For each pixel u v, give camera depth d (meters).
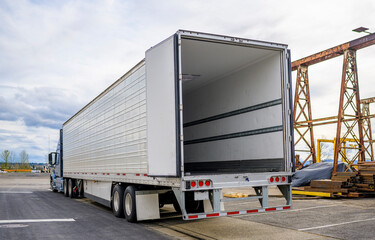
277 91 7.70
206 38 6.82
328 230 7.41
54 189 20.89
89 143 12.80
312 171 16.06
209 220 8.91
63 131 18.48
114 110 9.98
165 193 8.81
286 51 7.62
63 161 18.19
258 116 8.26
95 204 13.52
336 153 17.28
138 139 8.08
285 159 7.39
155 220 9.05
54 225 8.41
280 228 7.71
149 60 7.39
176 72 6.48
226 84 9.58
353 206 11.00
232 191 16.75
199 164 10.89
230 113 9.34
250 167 8.46
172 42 6.60
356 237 6.74
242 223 8.42
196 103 11.18
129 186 8.89
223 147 9.61
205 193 6.59
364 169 13.84
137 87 8.23
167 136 6.67
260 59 8.20
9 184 30.59
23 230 7.77
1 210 11.48
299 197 13.11
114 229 7.82
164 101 6.80
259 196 7.09
